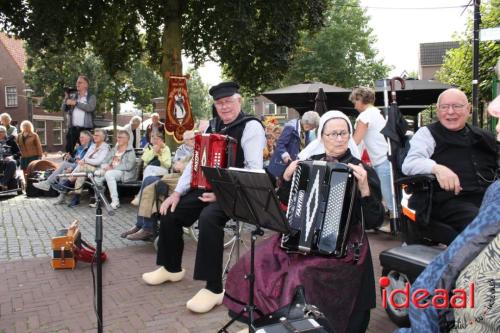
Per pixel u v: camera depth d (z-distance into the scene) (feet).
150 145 27.55
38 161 34.65
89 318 12.07
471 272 5.41
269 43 42.34
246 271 9.66
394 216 18.35
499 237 5.25
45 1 34.17
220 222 12.35
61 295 13.70
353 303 9.20
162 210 13.99
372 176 9.78
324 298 8.81
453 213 12.28
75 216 25.75
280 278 8.92
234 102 12.97
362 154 21.11
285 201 10.27
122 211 27.25
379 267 16.14
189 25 44.01
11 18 35.50
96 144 28.27
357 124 18.85
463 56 50.98
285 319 7.75
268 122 30.12
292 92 33.12
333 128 9.98
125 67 48.39
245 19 35.50
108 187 27.55
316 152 10.71
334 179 9.11
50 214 26.43
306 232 9.07
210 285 12.52
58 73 80.53
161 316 12.16
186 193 13.91
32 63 85.10
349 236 9.38
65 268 16.12
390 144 15.97
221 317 12.04
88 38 42.34
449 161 12.75
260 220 9.09
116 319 12.00
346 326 9.06
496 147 12.76
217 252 12.31
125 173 27.91
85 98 32.19
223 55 44.96
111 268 16.26
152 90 93.35
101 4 39.81
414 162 12.66
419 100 34.73
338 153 10.14
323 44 78.59
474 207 12.16
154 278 14.47
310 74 78.28
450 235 12.34
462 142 12.68
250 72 46.65
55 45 38.14
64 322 11.84
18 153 38.55
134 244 19.57
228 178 9.27
